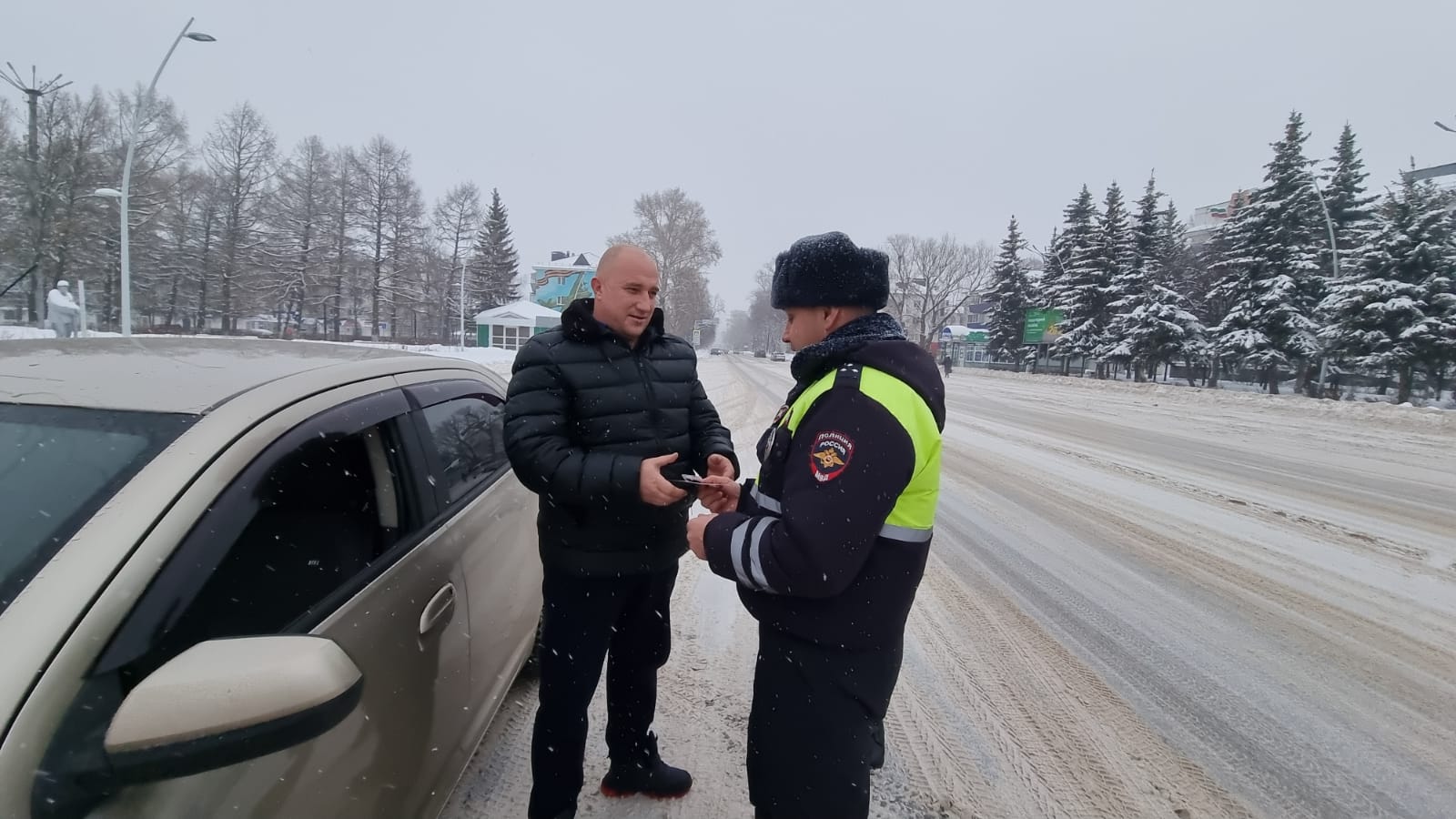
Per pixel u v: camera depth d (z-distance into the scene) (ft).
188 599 3.99
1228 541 19.94
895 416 4.73
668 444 7.02
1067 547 18.86
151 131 117.91
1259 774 9.06
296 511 5.79
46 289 98.32
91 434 4.51
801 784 5.22
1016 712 10.41
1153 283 111.96
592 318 6.59
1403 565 18.06
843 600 5.08
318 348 7.56
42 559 3.80
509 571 8.34
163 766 3.25
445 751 6.26
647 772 7.93
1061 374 144.15
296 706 3.45
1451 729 10.28
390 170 166.30
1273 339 92.84
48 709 3.34
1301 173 93.71
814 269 5.27
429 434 7.21
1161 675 11.71
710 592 14.53
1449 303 73.00
